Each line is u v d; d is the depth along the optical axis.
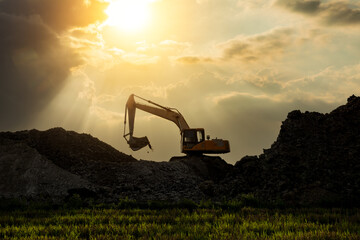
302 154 28.69
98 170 35.50
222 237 11.50
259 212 18.44
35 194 27.39
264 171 29.91
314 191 24.36
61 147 41.06
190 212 19.03
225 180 32.59
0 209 21.16
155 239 11.46
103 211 19.36
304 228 13.19
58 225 14.53
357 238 11.36
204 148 39.31
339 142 28.69
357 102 32.03
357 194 23.30
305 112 33.38
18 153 32.88
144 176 33.72
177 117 42.97
